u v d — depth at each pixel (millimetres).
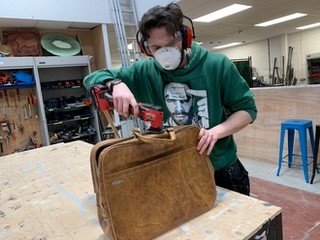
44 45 3693
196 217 742
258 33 8172
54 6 3520
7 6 3203
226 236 647
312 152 2943
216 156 1030
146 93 1102
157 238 662
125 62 3904
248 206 778
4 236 777
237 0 4418
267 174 3121
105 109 842
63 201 969
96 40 4215
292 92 3162
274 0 4605
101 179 599
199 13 5062
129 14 4078
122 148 623
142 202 648
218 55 989
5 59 3180
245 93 979
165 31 825
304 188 2674
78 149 1708
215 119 1016
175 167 721
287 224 2084
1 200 1038
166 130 733
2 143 3412
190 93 1005
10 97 3463
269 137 3465
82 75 4172
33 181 1214
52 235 751
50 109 3648
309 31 8312
